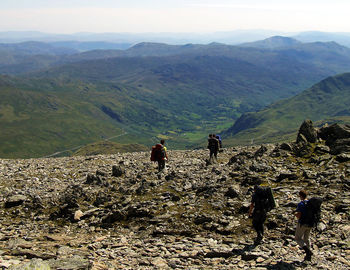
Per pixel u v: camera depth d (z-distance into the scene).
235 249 12.32
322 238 12.58
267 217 14.67
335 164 20.08
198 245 13.12
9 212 19.91
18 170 31.73
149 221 16.20
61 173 29.77
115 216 17.27
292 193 16.84
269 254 11.70
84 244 14.30
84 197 21.00
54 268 10.05
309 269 10.41
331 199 15.64
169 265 11.35
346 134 23.47
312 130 25.39
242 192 17.86
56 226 17.50
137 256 12.41
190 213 16.39
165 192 19.88
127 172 27.66
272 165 22.08
